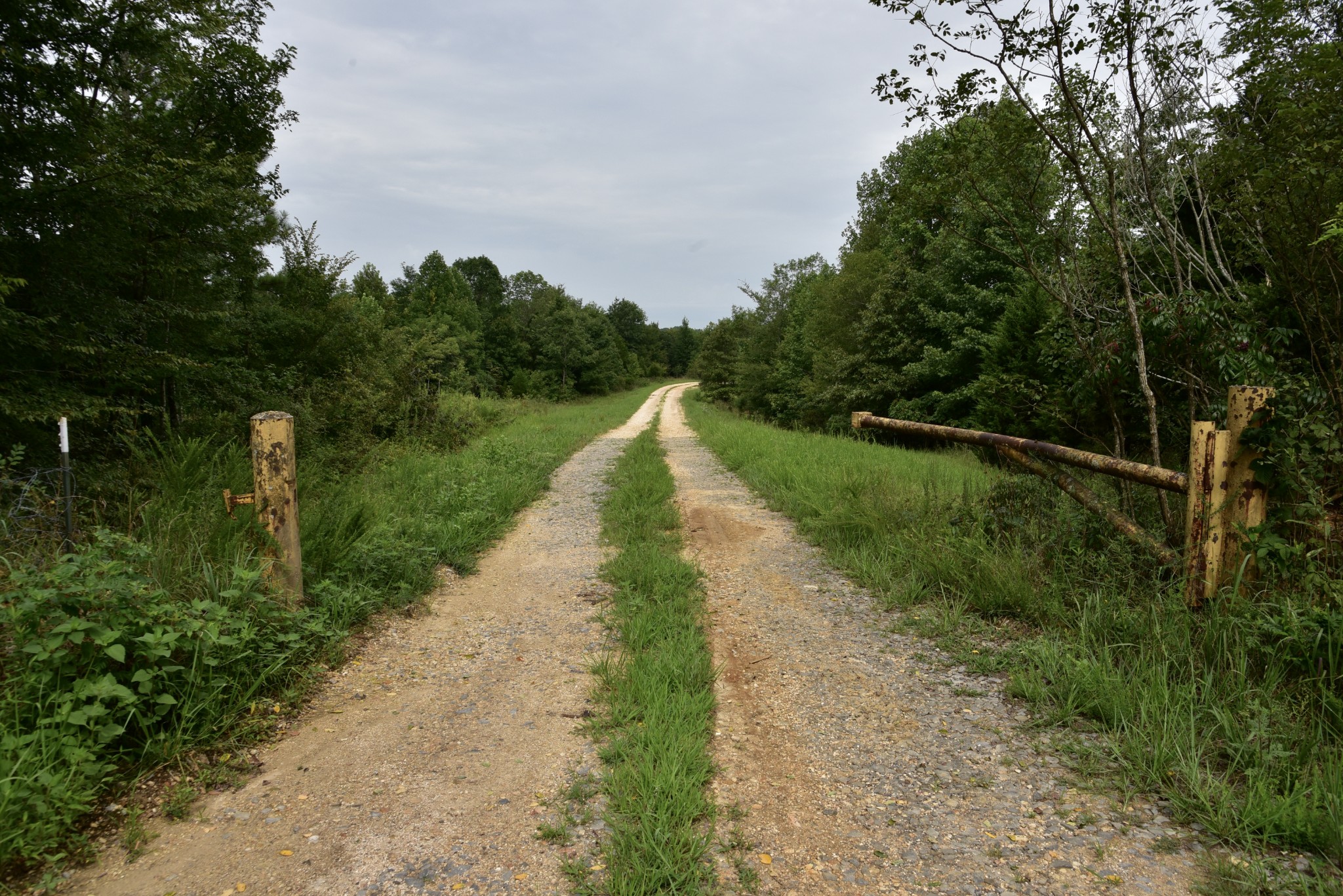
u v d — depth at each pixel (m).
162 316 7.70
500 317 59.66
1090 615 3.95
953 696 3.59
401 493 8.55
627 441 20.27
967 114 5.39
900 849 2.42
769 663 4.13
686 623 4.61
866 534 6.61
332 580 4.91
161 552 3.99
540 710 3.53
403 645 4.43
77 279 6.75
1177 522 4.35
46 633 2.96
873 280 22.12
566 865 2.31
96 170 6.12
